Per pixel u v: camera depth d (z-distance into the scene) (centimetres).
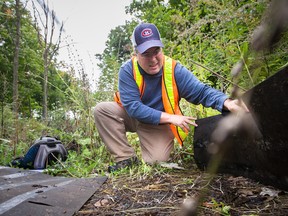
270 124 134
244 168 220
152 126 305
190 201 26
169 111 289
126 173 284
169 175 260
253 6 208
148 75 285
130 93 287
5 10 1252
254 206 178
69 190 228
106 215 189
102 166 333
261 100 120
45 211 183
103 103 313
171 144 308
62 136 496
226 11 246
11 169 309
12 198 200
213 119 249
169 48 425
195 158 277
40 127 582
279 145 150
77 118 461
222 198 193
